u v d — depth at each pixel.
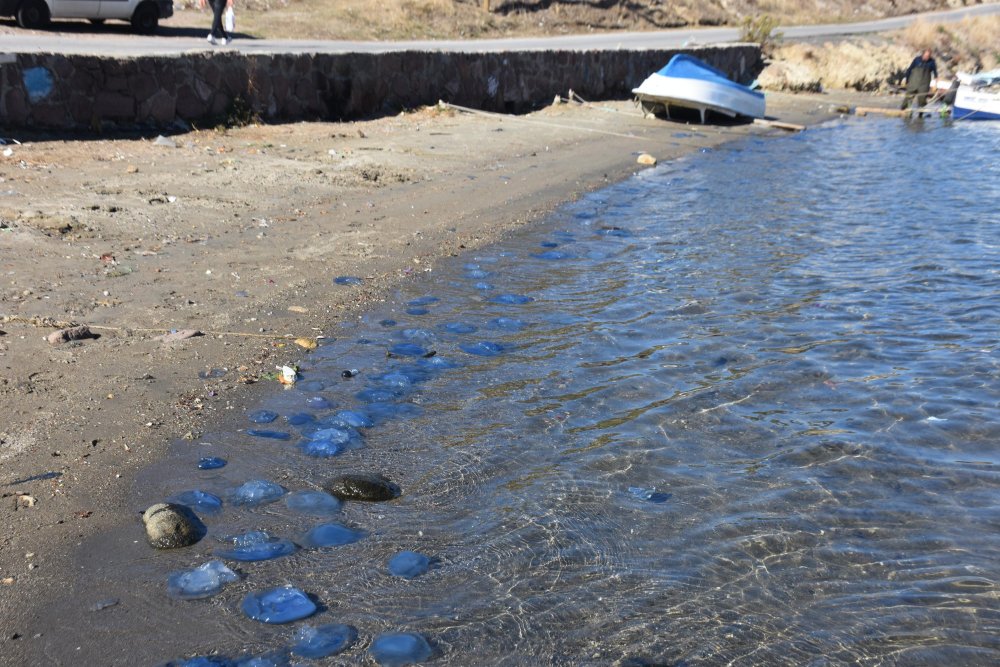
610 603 4.27
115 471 5.20
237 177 12.38
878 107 29.66
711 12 47.66
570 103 23.83
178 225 10.07
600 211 12.61
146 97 14.60
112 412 5.85
